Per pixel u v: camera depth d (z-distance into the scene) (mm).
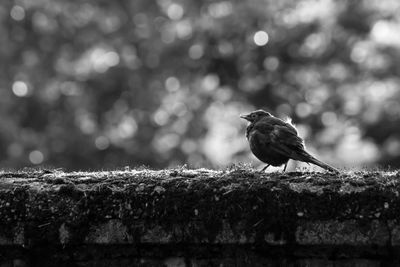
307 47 24500
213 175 4543
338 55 24062
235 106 25281
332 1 24219
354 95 23750
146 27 26047
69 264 4535
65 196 4492
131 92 25594
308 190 4309
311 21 24078
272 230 4328
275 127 7367
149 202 4414
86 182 4559
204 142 25062
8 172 4945
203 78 25719
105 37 25906
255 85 25000
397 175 4430
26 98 25203
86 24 25844
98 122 25531
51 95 25688
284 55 24312
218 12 25766
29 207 4488
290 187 4332
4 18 25188
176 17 26438
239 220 4352
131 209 4434
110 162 24719
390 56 23578
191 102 25688
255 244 4371
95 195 4465
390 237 4250
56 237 4477
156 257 4480
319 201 4293
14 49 25406
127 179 4543
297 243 4328
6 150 23594
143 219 4426
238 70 24984
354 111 23234
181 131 25391
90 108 25578
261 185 4355
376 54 23875
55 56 25797
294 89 24484
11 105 24781
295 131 7371
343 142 23094
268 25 24453
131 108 25531
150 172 4746
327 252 4336
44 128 25344
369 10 23734
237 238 4359
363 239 4270
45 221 4480
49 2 25469
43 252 4539
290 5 24625
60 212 4473
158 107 25672
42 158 24125
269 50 24219
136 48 25938
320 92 24359
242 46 24672
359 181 4328
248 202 4340
